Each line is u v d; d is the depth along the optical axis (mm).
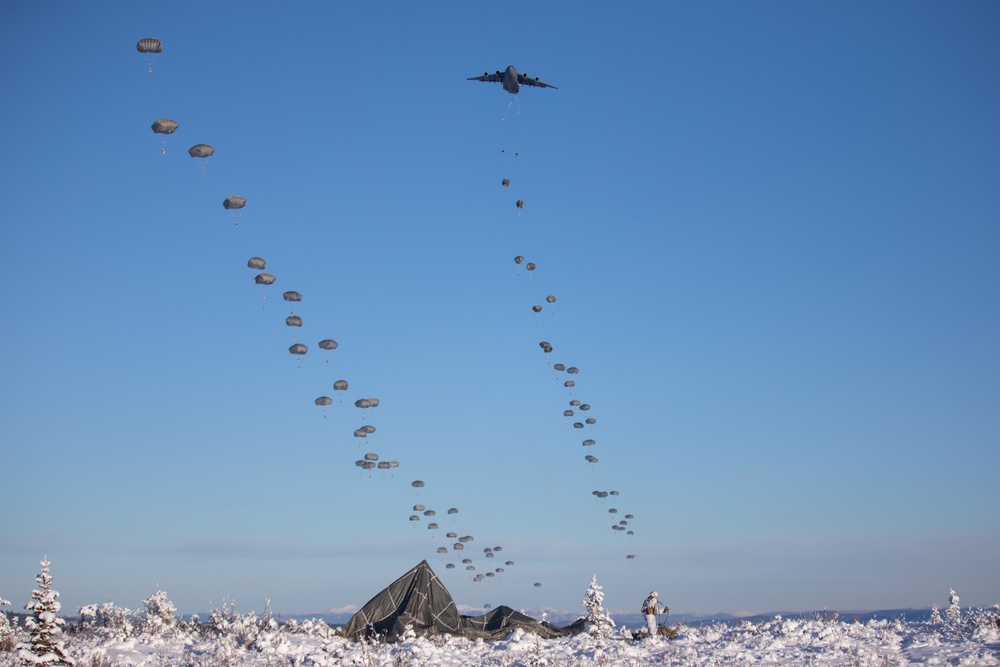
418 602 40375
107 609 39688
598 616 40812
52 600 29641
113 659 30938
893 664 28359
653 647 34562
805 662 29672
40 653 28859
